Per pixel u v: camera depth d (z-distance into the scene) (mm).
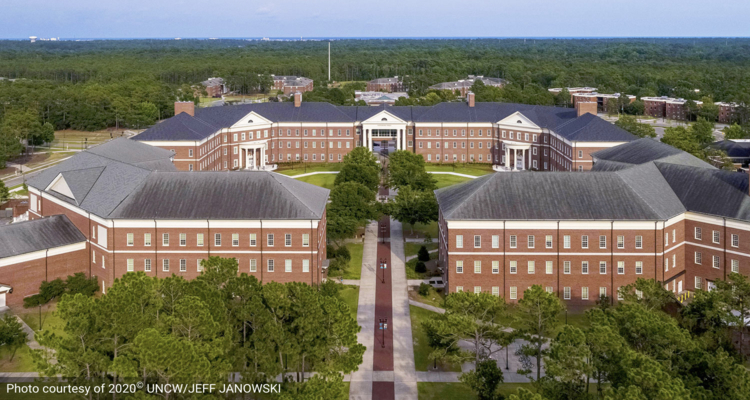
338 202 124000
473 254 99938
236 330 72188
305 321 68938
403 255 122250
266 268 101438
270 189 103438
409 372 79375
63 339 62812
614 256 99375
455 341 76250
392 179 155250
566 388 61938
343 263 113812
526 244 99625
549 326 74875
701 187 105188
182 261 101375
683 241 105062
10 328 79875
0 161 186000
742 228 97500
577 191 101875
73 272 105000
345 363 68938
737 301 80625
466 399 73500
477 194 102000
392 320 93875
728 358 63969
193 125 182125
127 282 74750
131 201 102125
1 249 96438
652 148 128250
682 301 101875
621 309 72625
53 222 105500
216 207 101438
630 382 56031
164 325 66438
